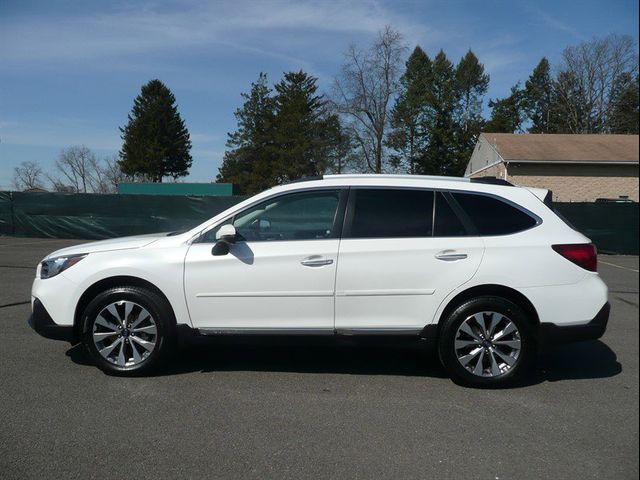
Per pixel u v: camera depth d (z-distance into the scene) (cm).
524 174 2955
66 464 321
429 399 432
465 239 457
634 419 395
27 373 476
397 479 310
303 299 456
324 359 537
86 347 470
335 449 345
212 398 427
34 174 5603
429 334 455
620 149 3080
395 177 484
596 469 323
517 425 384
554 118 6278
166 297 463
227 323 463
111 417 388
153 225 1886
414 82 5659
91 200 1884
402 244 455
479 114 6719
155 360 466
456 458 335
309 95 6062
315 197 476
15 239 1859
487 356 457
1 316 688
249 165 6656
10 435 357
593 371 508
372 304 455
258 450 342
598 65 5206
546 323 449
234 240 453
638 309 809
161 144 6881
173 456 333
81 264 467
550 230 462
